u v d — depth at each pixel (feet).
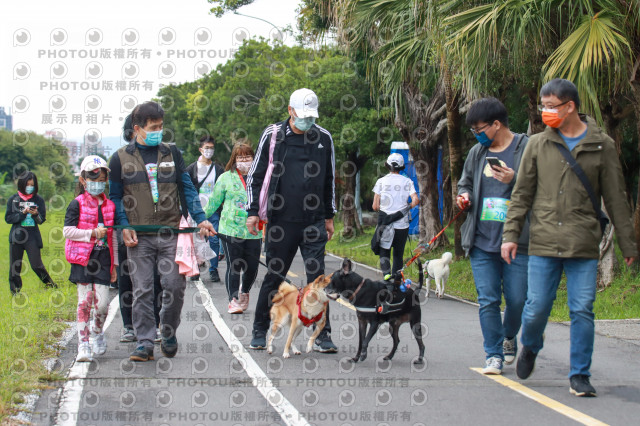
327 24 57.06
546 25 32.07
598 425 15.48
